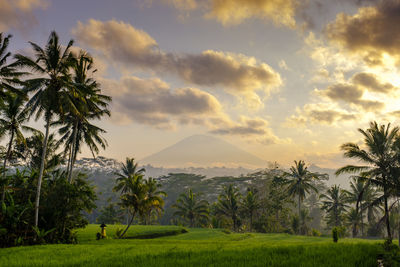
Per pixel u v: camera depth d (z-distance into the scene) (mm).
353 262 11914
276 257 13617
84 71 37625
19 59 27188
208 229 52188
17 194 30641
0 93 29562
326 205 74125
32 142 36562
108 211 91250
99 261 14453
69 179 35562
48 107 28562
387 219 28922
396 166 28828
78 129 38969
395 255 11984
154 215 77875
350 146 31234
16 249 21172
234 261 12758
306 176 70688
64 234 29234
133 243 27484
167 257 14969
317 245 17953
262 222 71750
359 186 63062
